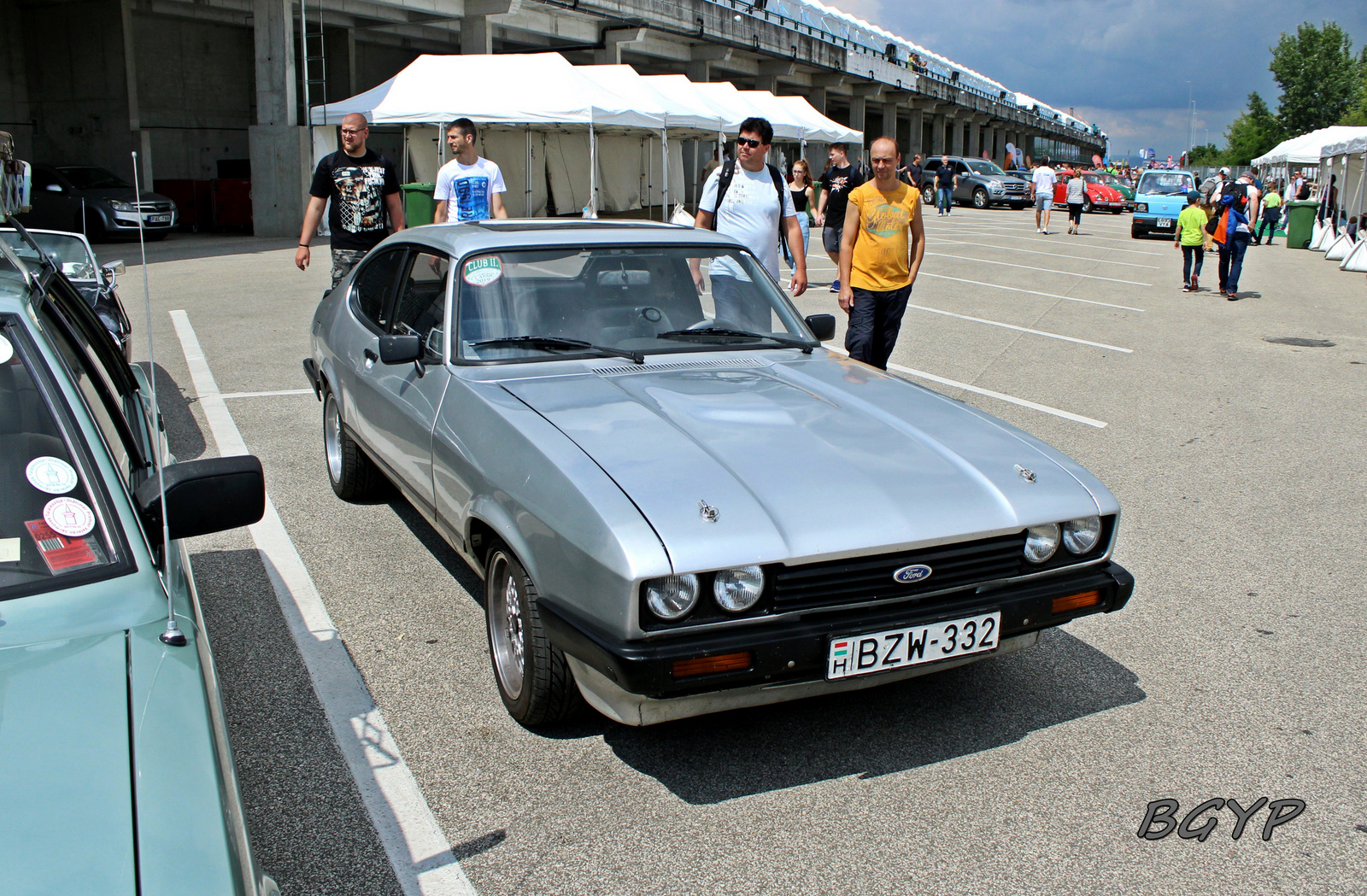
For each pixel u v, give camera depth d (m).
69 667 1.65
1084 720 3.29
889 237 6.27
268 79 21.11
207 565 4.40
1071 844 2.67
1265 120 83.81
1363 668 3.66
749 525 2.67
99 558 1.88
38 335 2.12
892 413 3.45
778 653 2.66
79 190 19.88
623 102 19.69
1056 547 3.02
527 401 3.35
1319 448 6.58
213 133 28.30
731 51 36.25
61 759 1.46
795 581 2.68
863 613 2.79
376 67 32.03
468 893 2.44
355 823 2.70
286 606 4.00
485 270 3.90
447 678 3.47
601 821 2.72
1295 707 3.39
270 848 2.59
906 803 2.83
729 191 6.25
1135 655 3.76
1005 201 39.03
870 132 62.31
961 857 2.61
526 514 2.91
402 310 4.29
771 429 3.21
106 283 7.25
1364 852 2.65
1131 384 8.42
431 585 4.21
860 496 2.85
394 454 4.09
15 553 1.84
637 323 3.98
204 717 1.63
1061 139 94.50
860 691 3.47
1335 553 4.78
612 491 2.73
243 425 6.66
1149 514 5.29
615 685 2.75
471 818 2.73
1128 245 23.34
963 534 2.83
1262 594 4.31
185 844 1.38
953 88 58.78
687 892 2.46
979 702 3.40
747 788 2.88
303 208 21.34
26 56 25.56
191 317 10.92
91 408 2.19
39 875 1.29
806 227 14.00
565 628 2.72
